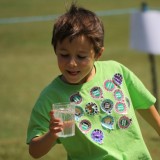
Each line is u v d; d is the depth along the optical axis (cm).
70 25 616
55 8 4162
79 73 623
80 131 641
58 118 581
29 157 1220
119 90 677
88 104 652
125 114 666
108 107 660
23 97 1902
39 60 2630
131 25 1484
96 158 645
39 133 630
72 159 656
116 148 652
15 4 4431
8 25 3566
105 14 3766
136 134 666
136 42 1471
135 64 2466
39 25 3534
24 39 3166
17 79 2223
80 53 614
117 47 2878
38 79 2227
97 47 631
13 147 1293
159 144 1288
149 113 710
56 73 2345
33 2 4503
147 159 663
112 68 689
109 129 653
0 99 1870
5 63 2566
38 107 646
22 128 1495
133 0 4397
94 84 662
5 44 3048
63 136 598
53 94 650
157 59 2452
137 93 699
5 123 1548
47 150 604
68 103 625
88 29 616
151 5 4094
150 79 2103
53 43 628
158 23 1456
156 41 1454
